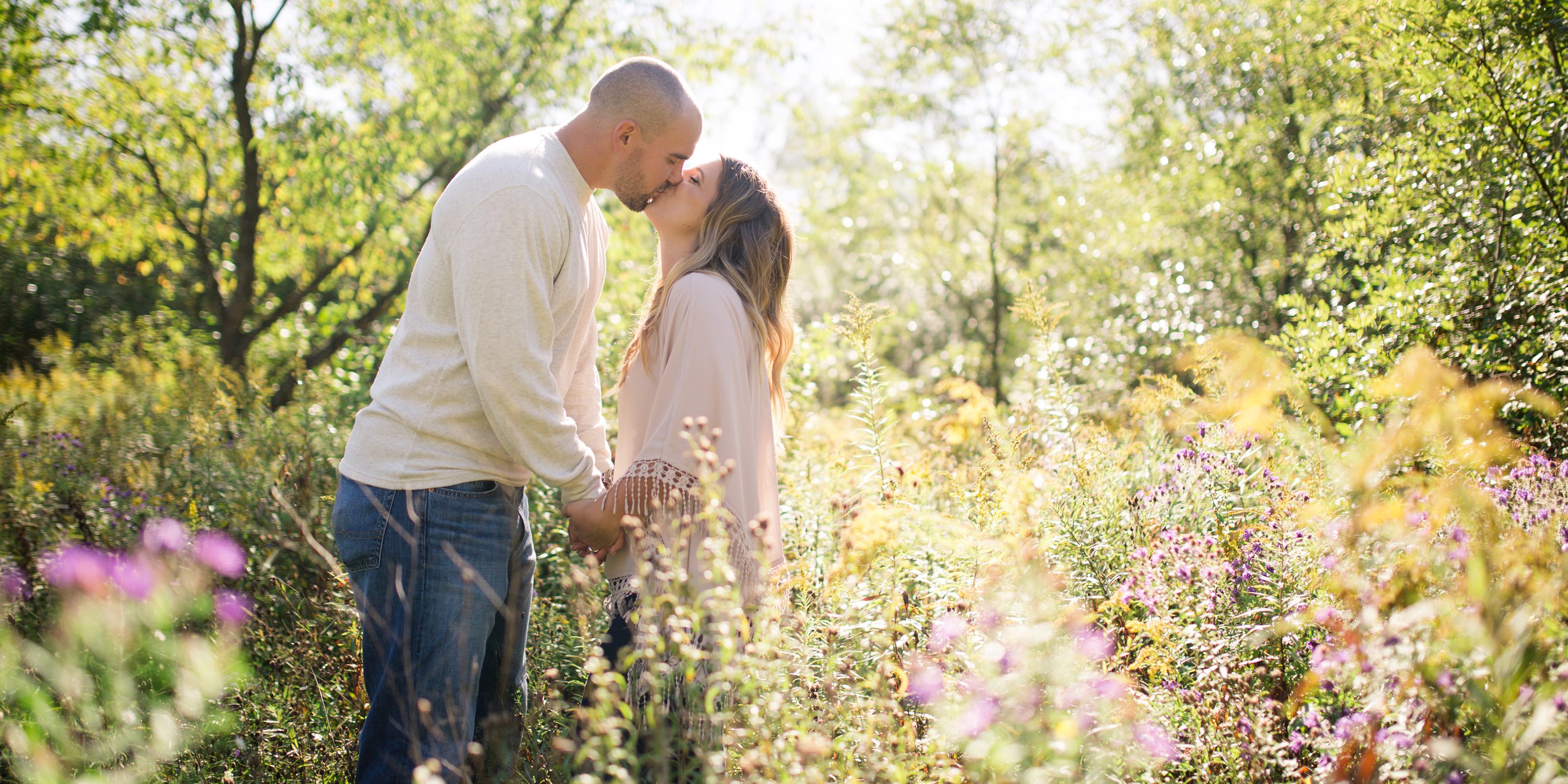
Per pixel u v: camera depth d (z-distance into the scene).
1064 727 1.47
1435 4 4.32
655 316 2.20
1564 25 3.99
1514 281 3.88
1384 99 5.68
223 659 2.00
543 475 1.95
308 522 3.13
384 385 1.99
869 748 1.63
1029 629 1.57
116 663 1.77
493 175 1.89
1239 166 8.94
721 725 1.64
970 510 2.79
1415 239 4.43
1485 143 4.12
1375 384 1.83
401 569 1.91
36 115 8.53
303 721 2.33
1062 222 13.64
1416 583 1.55
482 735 2.11
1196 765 1.82
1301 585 2.23
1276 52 8.61
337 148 8.38
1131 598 2.30
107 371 7.11
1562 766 1.35
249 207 8.63
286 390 7.58
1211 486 2.85
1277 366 2.40
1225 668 1.87
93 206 8.91
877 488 2.86
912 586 2.36
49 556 2.59
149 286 12.29
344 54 8.88
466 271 1.84
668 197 2.22
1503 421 3.19
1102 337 9.13
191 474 3.79
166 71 8.75
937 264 16.11
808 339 5.98
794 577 2.07
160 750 1.72
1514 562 1.53
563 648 2.56
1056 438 3.33
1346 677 1.66
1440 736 1.49
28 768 1.67
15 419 4.60
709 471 1.84
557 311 2.00
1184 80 10.22
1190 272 9.26
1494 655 1.38
